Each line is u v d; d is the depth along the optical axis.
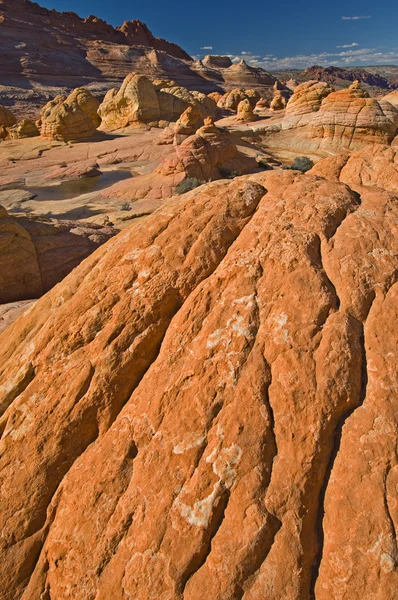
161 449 4.90
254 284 5.81
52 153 58.03
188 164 40.09
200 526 4.35
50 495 5.17
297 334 5.25
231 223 6.84
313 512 4.37
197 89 151.50
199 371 5.27
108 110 76.25
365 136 52.38
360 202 7.09
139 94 72.88
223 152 43.72
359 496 4.32
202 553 4.27
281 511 4.32
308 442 4.61
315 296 5.51
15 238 19.73
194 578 4.19
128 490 4.80
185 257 6.46
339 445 4.67
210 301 5.86
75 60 133.75
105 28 164.62
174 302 6.17
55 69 123.44
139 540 4.46
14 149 59.97
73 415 5.48
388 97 79.88
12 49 119.56
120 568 4.41
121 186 41.31
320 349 5.12
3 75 112.81
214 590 4.07
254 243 6.30
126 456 5.02
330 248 6.09
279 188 7.44
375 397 4.83
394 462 4.41
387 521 4.14
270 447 4.66
